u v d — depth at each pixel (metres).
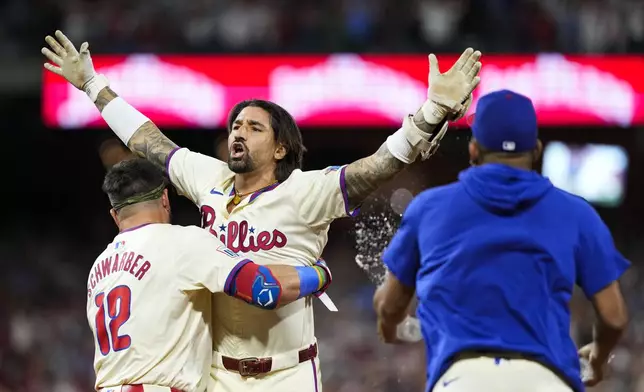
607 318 12.49
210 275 13.70
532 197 12.30
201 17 53.22
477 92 50.12
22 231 66.12
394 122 50.28
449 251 12.38
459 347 11.96
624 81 50.12
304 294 13.93
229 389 14.55
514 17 53.38
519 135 12.45
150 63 49.91
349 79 50.31
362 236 16.61
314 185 14.31
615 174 60.62
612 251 12.47
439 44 52.25
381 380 46.16
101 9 53.75
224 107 49.88
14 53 53.25
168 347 13.78
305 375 14.86
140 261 13.97
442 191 12.81
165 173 16.06
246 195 15.02
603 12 52.56
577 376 12.05
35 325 52.69
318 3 54.12
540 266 12.10
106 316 13.97
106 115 16.69
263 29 52.75
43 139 66.88
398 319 14.17
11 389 48.56
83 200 67.81
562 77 50.09
